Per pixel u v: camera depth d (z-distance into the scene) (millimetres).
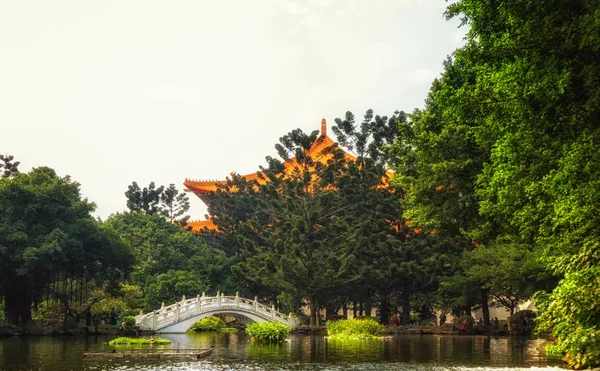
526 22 14188
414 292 61875
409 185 32062
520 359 25125
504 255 49219
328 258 58656
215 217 89938
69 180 49188
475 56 15766
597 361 16703
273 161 67938
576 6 13555
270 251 65438
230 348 33281
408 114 34312
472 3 18047
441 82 31641
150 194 121188
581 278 16375
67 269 50812
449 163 27438
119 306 53344
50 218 46781
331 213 63625
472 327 52656
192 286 67312
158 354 27141
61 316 50719
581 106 14570
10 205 44906
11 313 48688
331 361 24859
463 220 30406
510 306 55031
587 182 15391
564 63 13953
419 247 58312
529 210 21078
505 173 20703
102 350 30172
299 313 72312
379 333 47875
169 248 74125
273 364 23656
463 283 54000
